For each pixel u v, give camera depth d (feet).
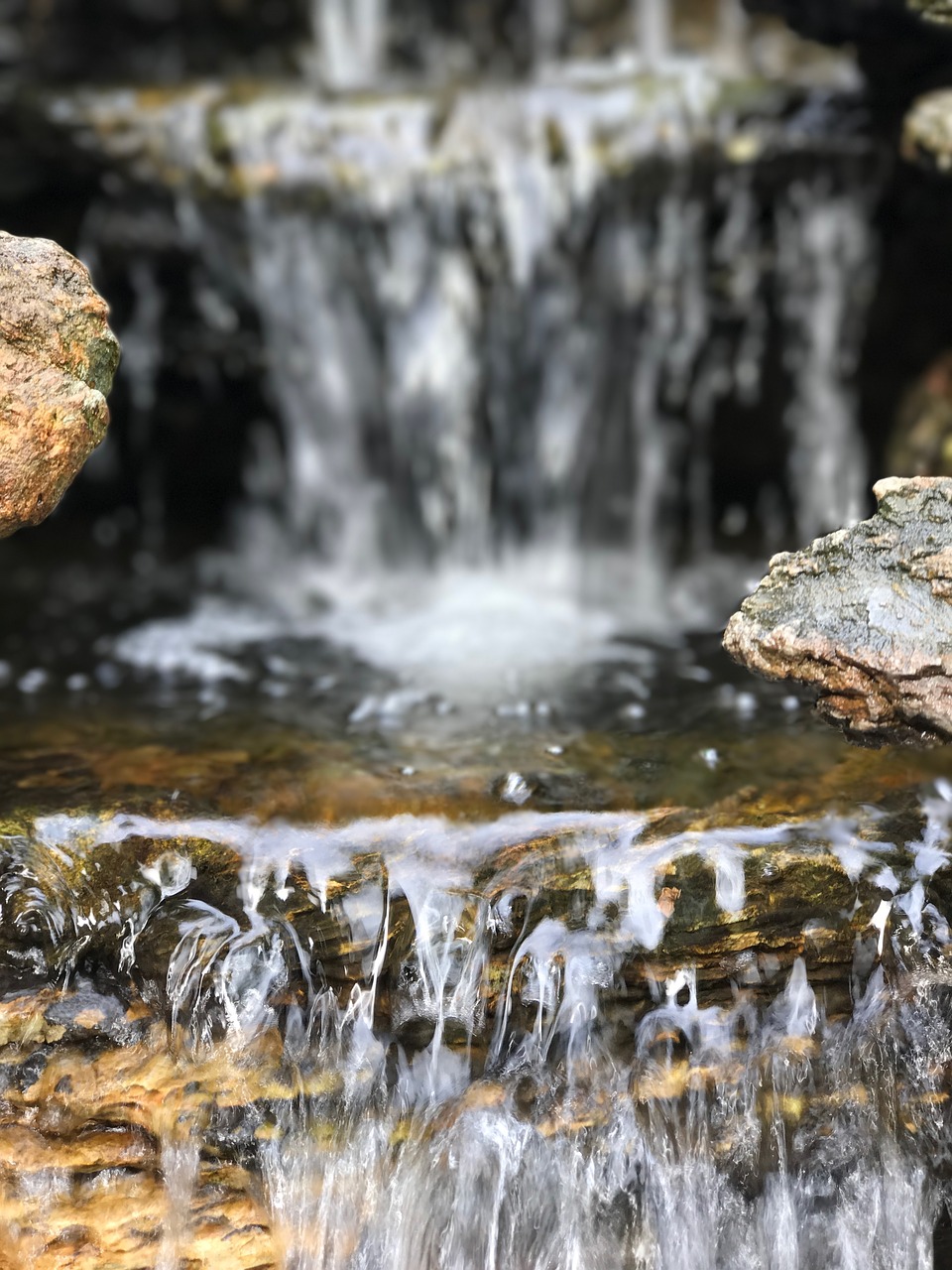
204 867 2.53
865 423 4.65
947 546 2.23
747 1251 2.53
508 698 3.47
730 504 5.09
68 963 2.41
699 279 4.35
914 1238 2.57
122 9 5.49
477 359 4.47
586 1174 2.47
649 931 2.47
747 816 2.68
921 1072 2.55
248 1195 2.42
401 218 4.15
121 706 3.43
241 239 4.23
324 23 5.66
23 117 4.14
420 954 2.42
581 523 4.94
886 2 3.48
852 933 2.52
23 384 2.13
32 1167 2.36
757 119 4.06
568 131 4.12
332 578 4.74
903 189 4.01
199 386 4.80
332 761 3.02
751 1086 2.50
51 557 4.90
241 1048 2.41
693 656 3.81
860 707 2.25
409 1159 2.44
